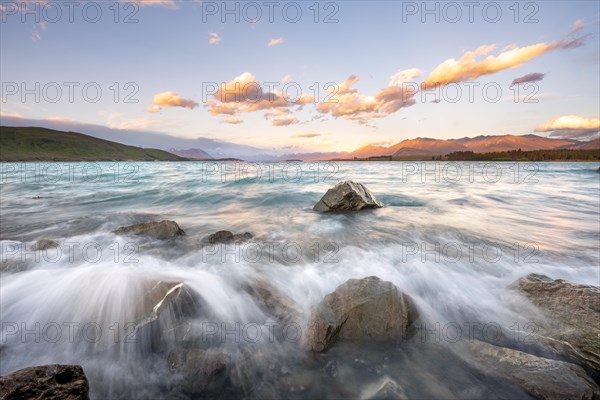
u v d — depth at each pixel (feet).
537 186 96.68
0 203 58.95
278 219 44.86
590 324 15.20
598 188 90.27
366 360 14.35
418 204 58.13
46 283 20.27
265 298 19.47
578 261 27.35
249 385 12.99
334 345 15.23
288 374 13.56
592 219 46.75
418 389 12.59
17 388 10.36
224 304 18.95
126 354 14.99
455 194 73.36
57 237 34.78
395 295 16.87
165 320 16.35
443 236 35.88
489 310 18.88
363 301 16.43
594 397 11.69
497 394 12.25
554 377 12.28
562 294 17.58
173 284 18.38
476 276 23.89
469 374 13.33
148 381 13.35
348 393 12.46
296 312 17.78
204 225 41.39
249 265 25.50
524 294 19.04
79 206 56.18
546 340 15.48
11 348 15.20
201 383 12.90
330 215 47.42
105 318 16.51
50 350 15.17
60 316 17.07
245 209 53.16
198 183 91.25
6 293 19.30
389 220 43.98
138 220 44.29
